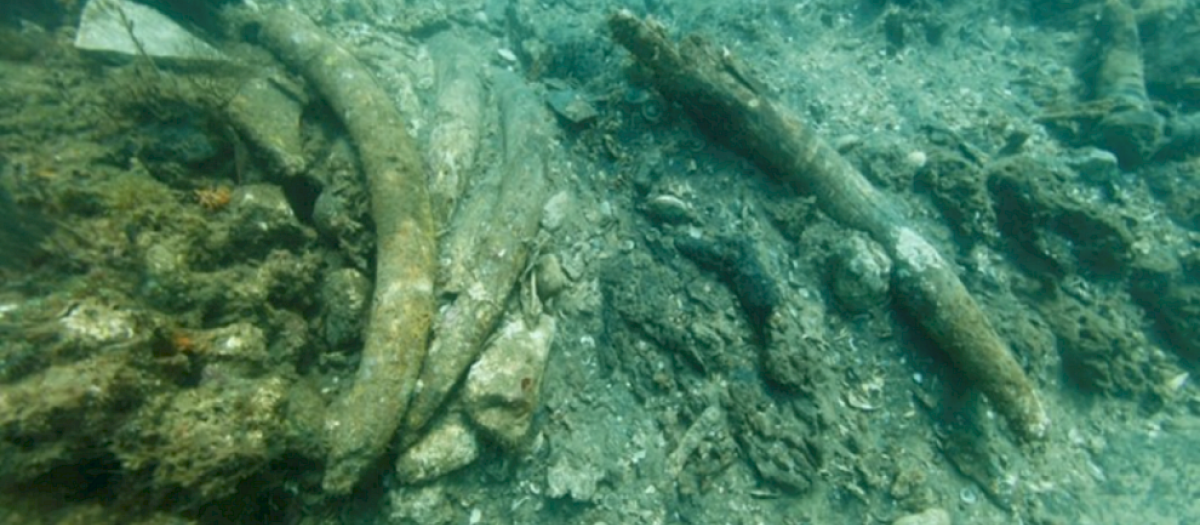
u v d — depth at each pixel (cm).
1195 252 492
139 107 341
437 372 343
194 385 273
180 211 312
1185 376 468
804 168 443
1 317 232
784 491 373
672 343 397
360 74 417
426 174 435
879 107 572
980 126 561
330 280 363
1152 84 621
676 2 684
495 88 542
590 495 366
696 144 473
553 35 580
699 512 368
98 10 378
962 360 399
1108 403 452
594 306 421
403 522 342
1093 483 417
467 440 348
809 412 386
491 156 480
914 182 507
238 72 408
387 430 317
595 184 473
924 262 407
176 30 397
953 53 645
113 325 241
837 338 420
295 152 375
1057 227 484
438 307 375
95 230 274
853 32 650
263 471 283
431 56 578
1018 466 407
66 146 305
